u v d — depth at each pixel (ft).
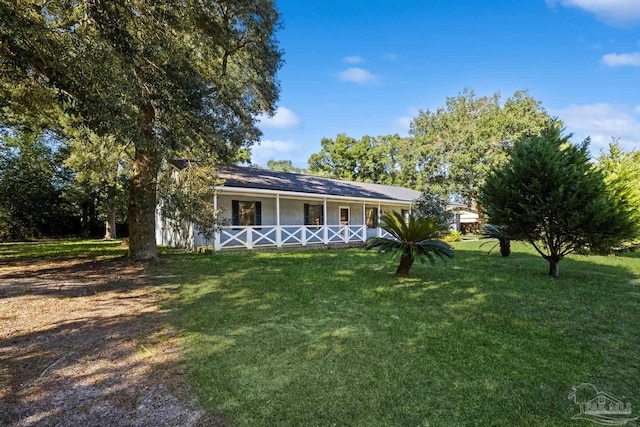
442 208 60.13
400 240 22.45
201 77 24.36
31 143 57.41
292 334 12.10
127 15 17.39
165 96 20.63
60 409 7.59
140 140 22.03
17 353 10.54
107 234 71.31
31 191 66.28
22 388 8.47
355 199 51.29
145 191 29.22
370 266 27.14
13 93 24.25
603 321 13.52
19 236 66.95
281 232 47.06
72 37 15.53
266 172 52.90
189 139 26.89
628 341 11.49
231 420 7.20
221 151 31.17
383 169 120.78
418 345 11.12
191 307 15.53
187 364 9.78
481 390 8.37
